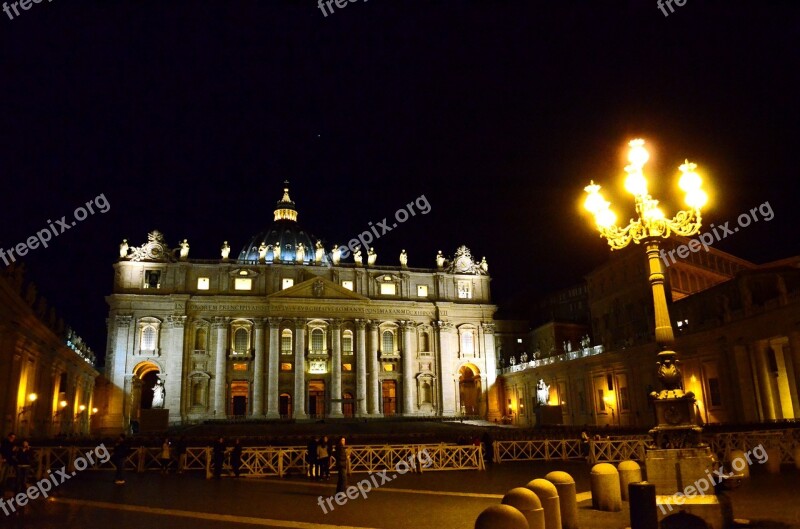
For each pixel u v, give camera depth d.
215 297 84.81
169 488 24.52
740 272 48.25
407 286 94.19
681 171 17.67
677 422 16.33
